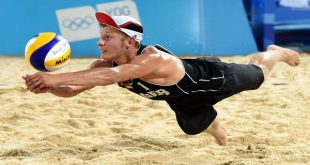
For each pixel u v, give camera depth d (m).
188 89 6.58
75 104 11.27
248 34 21.27
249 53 21.20
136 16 20.34
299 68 17.33
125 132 8.94
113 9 20.33
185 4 20.73
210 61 6.86
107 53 6.25
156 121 9.80
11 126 9.13
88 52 20.48
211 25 20.91
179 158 6.89
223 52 20.89
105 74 5.86
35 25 20.34
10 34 20.34
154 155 6.99
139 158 6.88
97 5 20.44
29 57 6.04
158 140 8.12
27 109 10.74
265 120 9.81
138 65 6.05
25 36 20.34
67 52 6.21
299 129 8.94
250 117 9.96
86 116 10.18
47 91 5.70
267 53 7.59
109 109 10.90
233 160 6.68
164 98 6.73
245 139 8.09
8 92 12.81
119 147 7.65
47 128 9.13
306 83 14.32
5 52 20.31
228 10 21.23
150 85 6.39
